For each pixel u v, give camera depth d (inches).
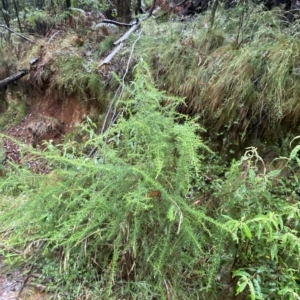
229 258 56.7
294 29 93.0
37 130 131.9
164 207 53.6
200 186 66.9
